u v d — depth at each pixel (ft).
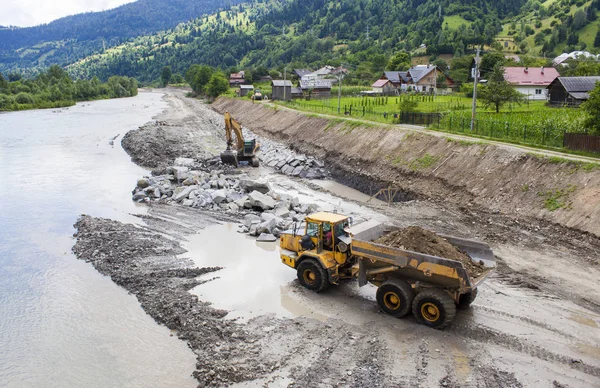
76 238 73.72
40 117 274.57
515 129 114.21
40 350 43.86
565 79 200.54
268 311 49.75
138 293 54.80
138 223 81.51
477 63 128.47
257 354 41.63
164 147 160.15
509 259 62.44
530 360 39.86
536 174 84.58
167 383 38.70
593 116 98.43
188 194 95.91
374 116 168.96
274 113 221.25
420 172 106.01
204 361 40.91
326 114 184.55
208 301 52.24
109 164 136.15
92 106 366.84
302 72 446.60
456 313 47.91
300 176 125.90
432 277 44.45
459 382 37.04
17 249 69.36
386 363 39.83
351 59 492.54
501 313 47.91
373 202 97.81
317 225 53.06
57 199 97.50
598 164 78.84
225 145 175.22
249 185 98.37
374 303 51.39
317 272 52.95
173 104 387.55
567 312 48.08
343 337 44.14
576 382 36.91
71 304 52.60
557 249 65.00
